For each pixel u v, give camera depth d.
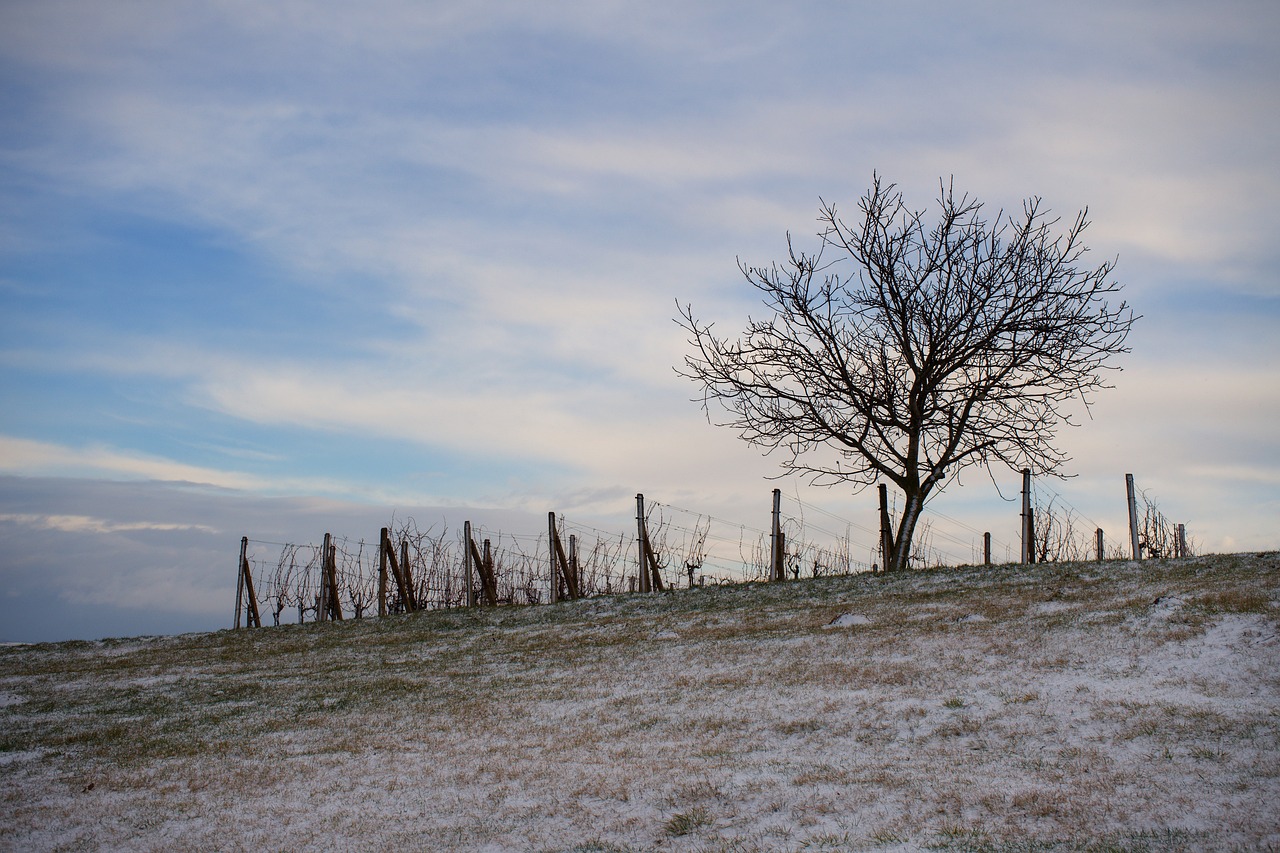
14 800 9.43
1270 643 10.35
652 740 9.96
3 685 16.30
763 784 8.30
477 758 9.88
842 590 18.78
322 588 24.69
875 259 24.00
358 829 8.16
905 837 6.91
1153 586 14.55
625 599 21.39
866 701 10.45
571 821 7.93
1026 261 23.39
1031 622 13.08
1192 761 7.64
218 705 13.41
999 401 23.11
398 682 14.25
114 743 11.43
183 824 8.54
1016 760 8.21
